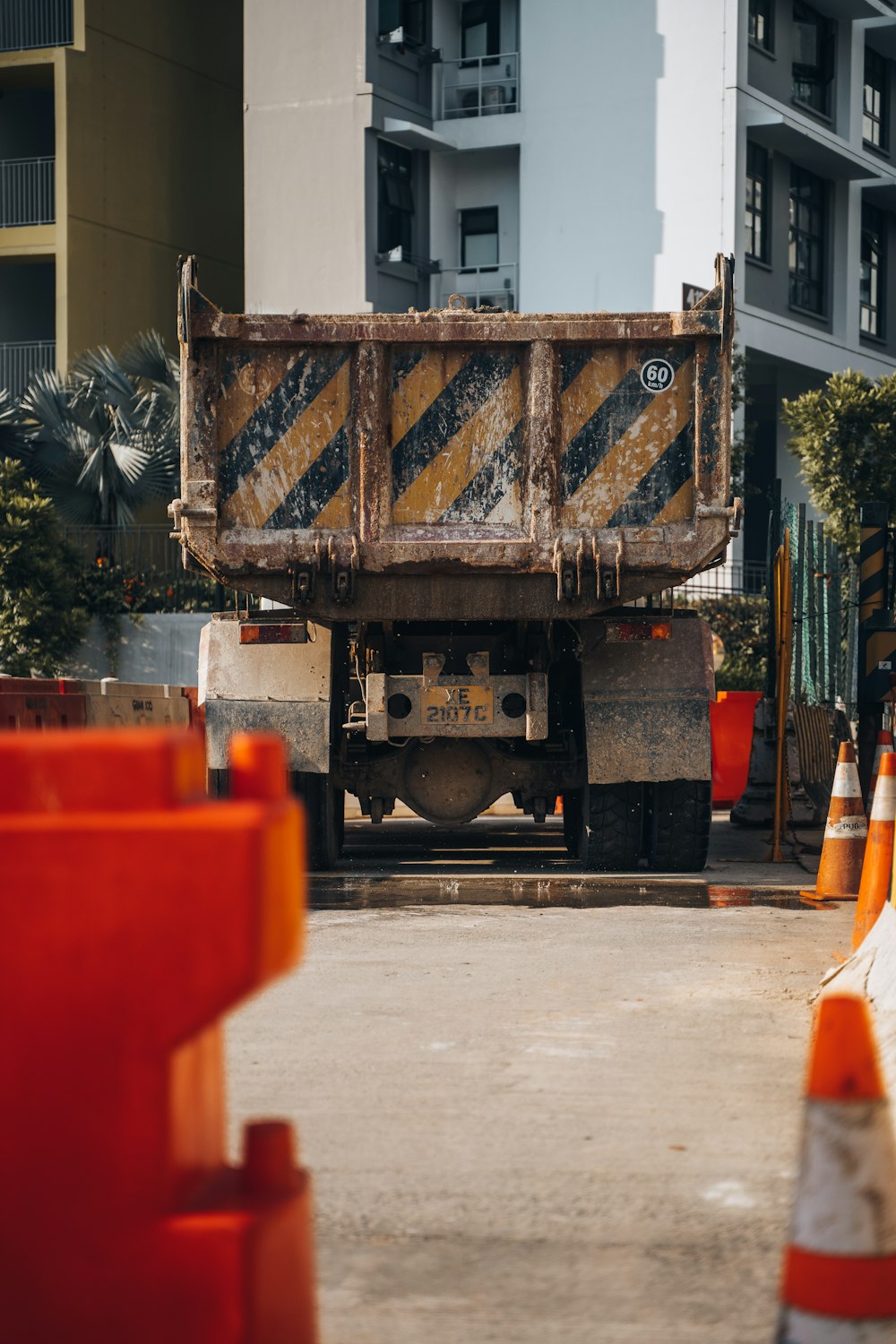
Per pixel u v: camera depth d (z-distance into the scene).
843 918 9.58
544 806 12.12
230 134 39.09
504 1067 5.79
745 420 34.25
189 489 10.55
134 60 36.69
